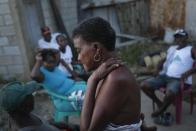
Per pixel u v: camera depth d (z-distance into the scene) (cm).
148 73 693
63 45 595
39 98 593
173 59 491
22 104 198
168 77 489
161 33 971
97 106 167
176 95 477
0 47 670
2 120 433
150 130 234
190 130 464
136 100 172
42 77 422
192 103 508
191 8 884
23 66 670
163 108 477
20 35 657
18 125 199
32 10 730
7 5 643
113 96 165
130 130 173
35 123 202
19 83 211
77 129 237
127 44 899
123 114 169
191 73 478
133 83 171
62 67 546
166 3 946
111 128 170
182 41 491
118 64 171
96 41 171
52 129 204
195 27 885
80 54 177
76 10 907
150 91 495
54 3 803
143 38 934
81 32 173
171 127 475
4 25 655
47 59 426
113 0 952
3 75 683
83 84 436
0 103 202
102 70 172
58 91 427
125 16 979
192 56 482
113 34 174
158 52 761
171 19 941
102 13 958
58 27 816
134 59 793
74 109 423
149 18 998
